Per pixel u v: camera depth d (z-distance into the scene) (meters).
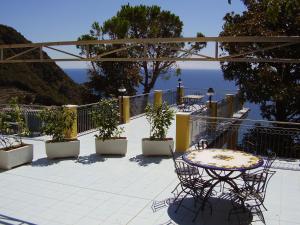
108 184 7.01
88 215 5.65
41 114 8.83
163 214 5.69
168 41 7.21
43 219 5.51
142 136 11.35
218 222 5.44
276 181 7.21
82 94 20.67
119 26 18.81
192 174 6.26
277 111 14.05
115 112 9.09
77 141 8.84
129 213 5.72
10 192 6.59
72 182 7.11
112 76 19.83
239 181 7.09
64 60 8.34
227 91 17.11
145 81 21.31
